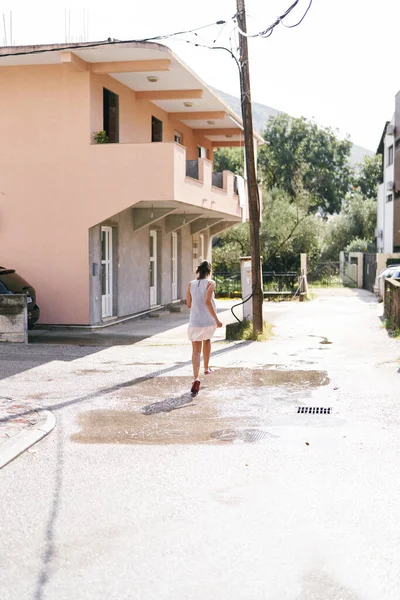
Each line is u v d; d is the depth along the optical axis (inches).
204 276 395.9
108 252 751.7
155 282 928.3
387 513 204.4
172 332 683.4
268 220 1462.8
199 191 772.0
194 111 950.4
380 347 573.9
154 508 210.5
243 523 197.3
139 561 172.9
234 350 561.9
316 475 241.9
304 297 1133.1
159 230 925.8
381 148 1946.4
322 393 387.9
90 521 200.5
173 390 398.3
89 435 300.2
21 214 693.9
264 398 375.9
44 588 159.5
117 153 669.9
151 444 285.1
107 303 752.3
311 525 195.2
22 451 273.3
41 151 687.1
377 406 353.7
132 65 672.4
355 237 2107.5
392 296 708.7
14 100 689.6
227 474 244.1
